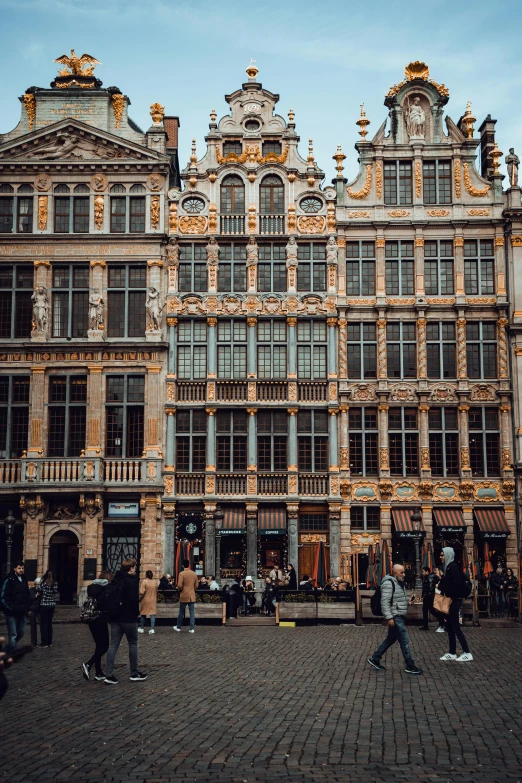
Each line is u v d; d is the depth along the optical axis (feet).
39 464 133.39
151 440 136.46
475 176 143.02
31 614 78.64
